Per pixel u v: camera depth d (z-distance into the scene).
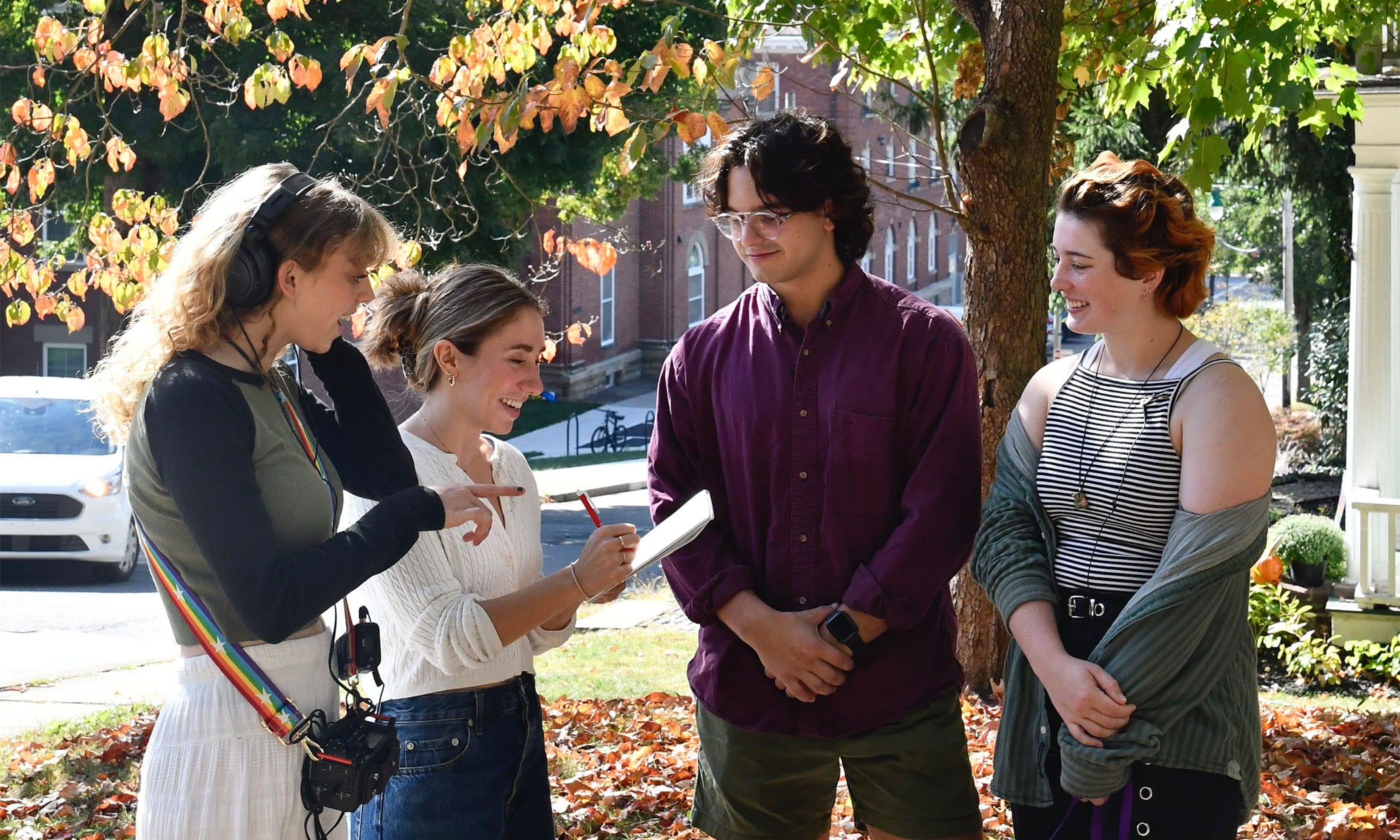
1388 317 9.40
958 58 7.58
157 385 2.19
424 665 2.69
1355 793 5.30
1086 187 2.57
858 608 2.78
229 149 14.52
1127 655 2.42
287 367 2.60
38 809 5.43
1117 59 6.87
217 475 2.14
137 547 12.97
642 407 32.34
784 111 2.90
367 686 2.80
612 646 9.48
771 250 2.80
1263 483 2.44
